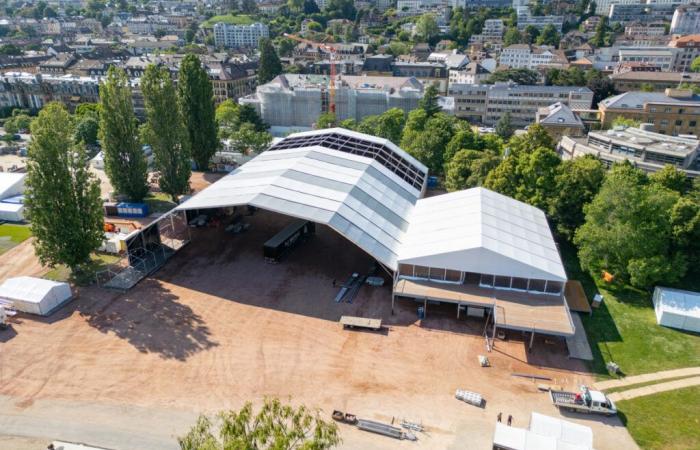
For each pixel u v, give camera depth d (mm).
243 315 64938
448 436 46688
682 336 61625
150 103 96625
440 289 64250
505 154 103750
